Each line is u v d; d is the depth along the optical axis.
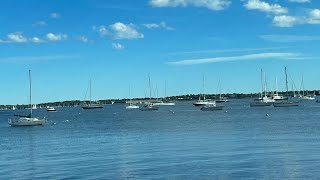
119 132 76.25
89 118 149.62
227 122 94.31
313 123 80.44
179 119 117.00
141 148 47.78
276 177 28.44
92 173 32.25
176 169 32.59
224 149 43.59
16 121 107.50
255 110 154.88
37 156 44.72
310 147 42.41
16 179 31.42
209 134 63.75
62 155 44.44
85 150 48.31
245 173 30.11
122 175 31.11
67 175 31.86
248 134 61.03
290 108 159.25
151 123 102.44
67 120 137.12
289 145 44.84
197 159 37.22
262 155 38.09
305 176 28.41
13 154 47.84
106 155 42.66
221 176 29.50
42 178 31.23
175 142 53.06
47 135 76.56
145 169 33.12
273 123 84.38
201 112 159.12
